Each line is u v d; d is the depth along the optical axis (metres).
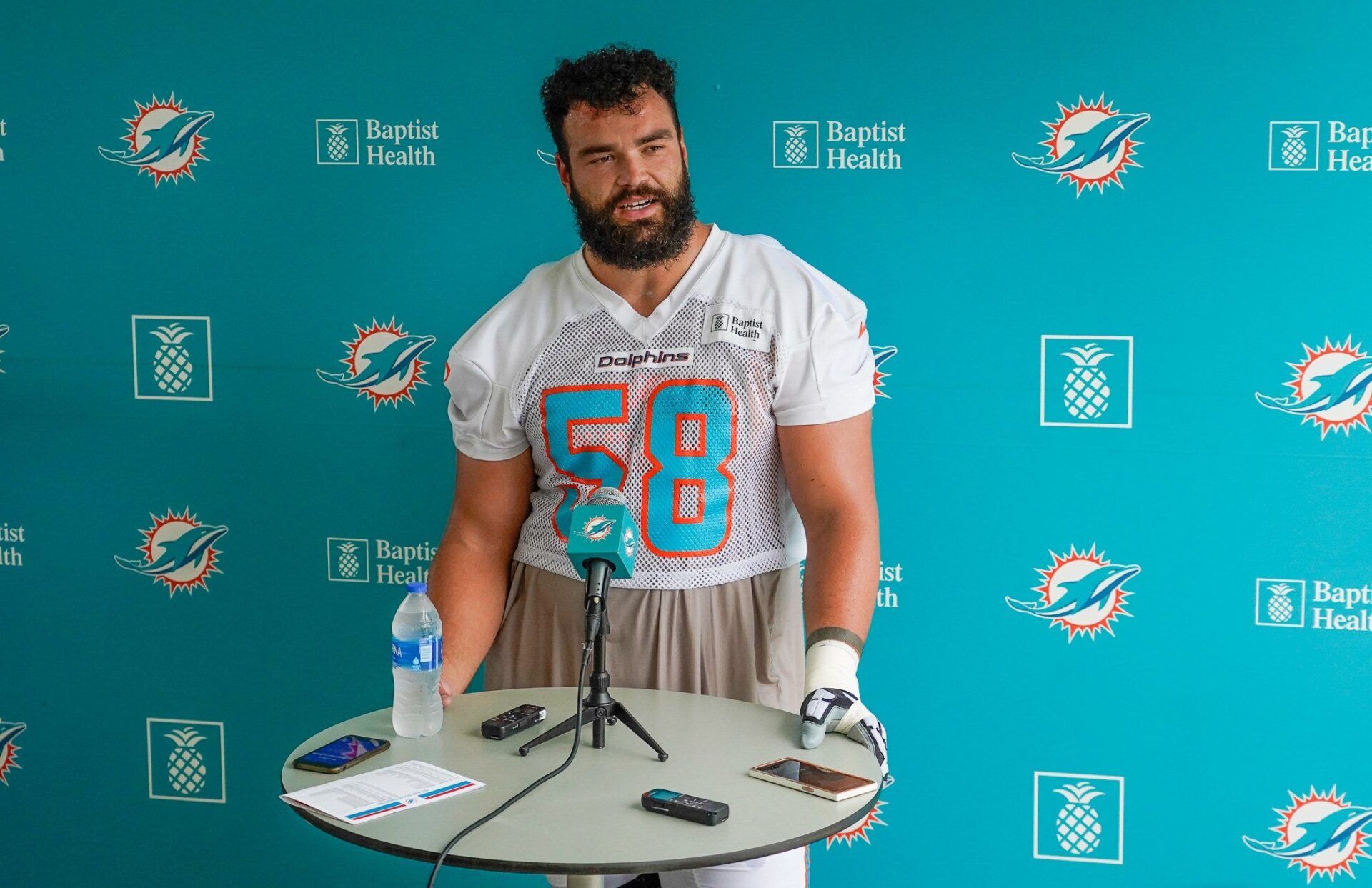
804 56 2.22
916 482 2.28
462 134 2.35
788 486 1.89
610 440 1.85
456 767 1.51
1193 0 2.10
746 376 1.82
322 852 2.56
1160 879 2.29
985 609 2.29
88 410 2.53
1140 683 2.25
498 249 2.37
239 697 2.56
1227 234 2.14
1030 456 2.24
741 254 1.90
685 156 1.89
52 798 2.64
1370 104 2.07
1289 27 2.08
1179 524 2.21
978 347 2.23
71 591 2.59
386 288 2.41
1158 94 2.13
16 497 2.58
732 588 1.85
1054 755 2.29
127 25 2.42
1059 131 2.16
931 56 2.19
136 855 2.63
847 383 1.84
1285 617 2.20
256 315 2.46
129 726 2.60
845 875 2.39
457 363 1.93
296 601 2.52
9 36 2.46
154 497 2.54
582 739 1.60
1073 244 2.18
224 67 2.40
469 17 2.32
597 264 1.90
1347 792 2.21
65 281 2.50
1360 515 2.15
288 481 2.49
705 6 2.24
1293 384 2.15
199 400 2.49
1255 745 2.23
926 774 2.34
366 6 2.35
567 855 1.27
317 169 2.40
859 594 1.77
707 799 1.39
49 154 2.48
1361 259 2.10
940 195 2.21
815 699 1.59
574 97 1.80
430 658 1.62
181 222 2.46
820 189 2.24
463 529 1.96
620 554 1.52
